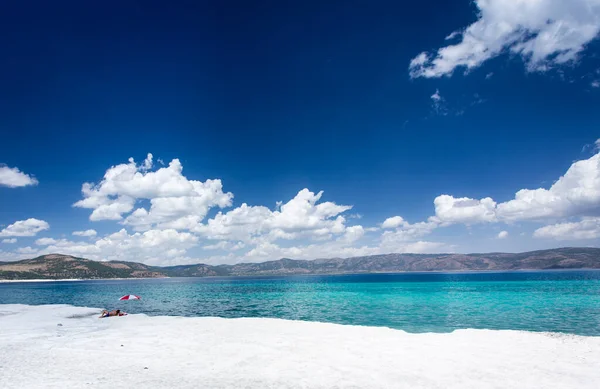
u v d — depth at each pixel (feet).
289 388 36.94
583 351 52.16
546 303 135.44
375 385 37.76
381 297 181.06
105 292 301.84
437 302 146.51
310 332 71.20
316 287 330.75
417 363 46.24
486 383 38.11
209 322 87.35
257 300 186.39
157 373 42.75
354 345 57.88
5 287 477.36
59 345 60.85
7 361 49.21
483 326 84.79
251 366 45.85
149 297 220.84
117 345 60.44
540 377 40.01
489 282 352.69
